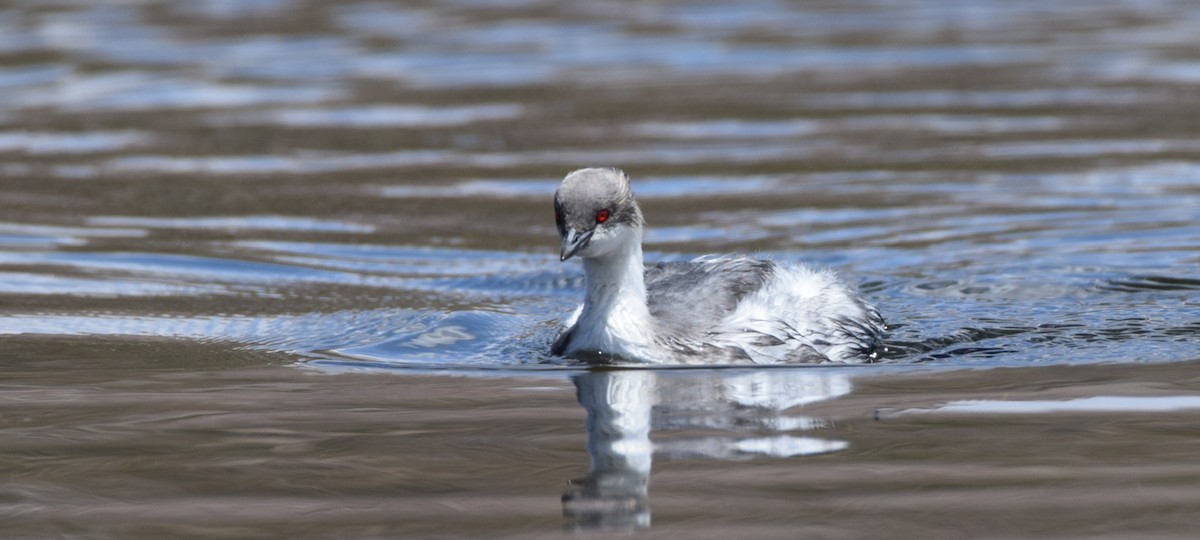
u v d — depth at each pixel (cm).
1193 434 934
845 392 1086
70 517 803
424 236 1748
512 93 2769
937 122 2442
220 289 1491
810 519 784
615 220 1217
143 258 1631
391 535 768
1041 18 3644
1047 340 1253
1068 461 882
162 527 786
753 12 3788
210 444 945
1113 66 2936
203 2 3997
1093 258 1572
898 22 3606
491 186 2030
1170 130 2305
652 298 1309
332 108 2639
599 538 758
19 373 1152
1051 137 2286
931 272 1535
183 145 2339
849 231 1730
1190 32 3344
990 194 1912
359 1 3997
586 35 3453
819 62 3067
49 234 1750
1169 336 1253
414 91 2802
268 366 1185
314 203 1933
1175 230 1689
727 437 956
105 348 1245
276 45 3334
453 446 938
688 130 2411
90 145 2345
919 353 1230
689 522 781
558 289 1513
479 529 776
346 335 1305
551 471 881
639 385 1127
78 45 3322
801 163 2145
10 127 2503
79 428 984
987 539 750
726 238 1711
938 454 902
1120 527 764
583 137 2370
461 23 3647
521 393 1098
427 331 1321
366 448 934
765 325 1250
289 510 811
